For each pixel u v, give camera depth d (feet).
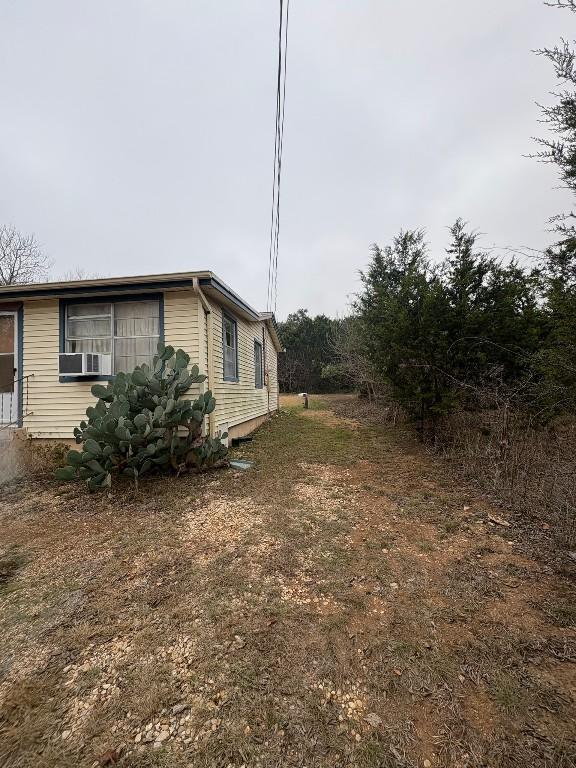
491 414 17.19
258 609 7.47
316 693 5.49
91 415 15.12
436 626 6.86
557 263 11.35
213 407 17.72
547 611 7.18
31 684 5.79
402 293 21.22
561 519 10.59
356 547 9.94
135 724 5.08
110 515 12.84
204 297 19.08
